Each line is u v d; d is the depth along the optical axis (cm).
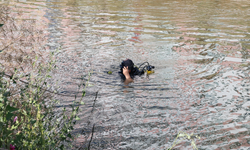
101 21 995
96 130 307
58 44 679
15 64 501
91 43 714
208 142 290
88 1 1459
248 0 1723
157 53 657
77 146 273
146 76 500
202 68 550
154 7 1361
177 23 1016
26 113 211
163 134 304
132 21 1019
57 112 333
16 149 192
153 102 387
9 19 916
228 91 434
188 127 321
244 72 528
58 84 429
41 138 195
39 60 539
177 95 414
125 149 274
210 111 364
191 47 716
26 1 1309
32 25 862
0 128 169
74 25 910
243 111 365
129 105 375
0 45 627
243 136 303
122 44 723
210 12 1283
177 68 550
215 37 831
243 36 849
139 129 313
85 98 389
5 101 172
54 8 1196
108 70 528
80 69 517
